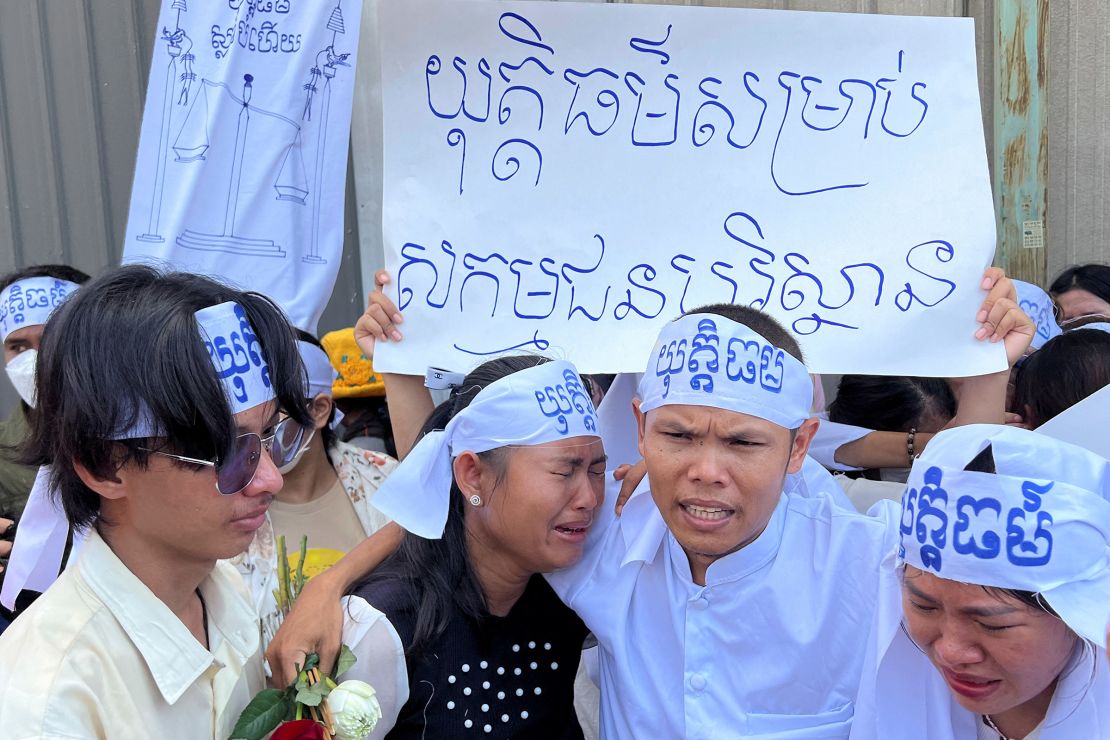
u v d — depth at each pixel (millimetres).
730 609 1733
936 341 2230
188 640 1323
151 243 2594
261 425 1333
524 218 2268
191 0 2639
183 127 2611
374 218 4535
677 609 1786
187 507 1265
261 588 2264
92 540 1312
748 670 1729
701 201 2285
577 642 1962
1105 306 3420
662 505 1641
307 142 2707
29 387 2854
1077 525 1247
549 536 1739
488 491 1744
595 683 2254
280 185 2658
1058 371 2109
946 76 2285
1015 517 1252
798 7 4137
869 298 2244
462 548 1822
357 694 1438
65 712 1186
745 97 2283
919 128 2285
